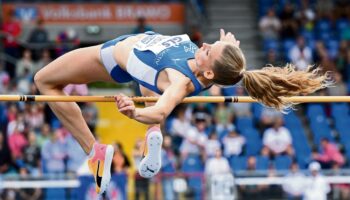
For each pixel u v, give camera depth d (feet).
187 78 51.06
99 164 55.57
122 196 97.66
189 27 155.22
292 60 147.95
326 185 100.89
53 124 124.57
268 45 153.07
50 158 113.50
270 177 99.76
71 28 156.04
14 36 147.95
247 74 51.47
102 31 156.46
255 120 130.82
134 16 157.79
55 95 54.90
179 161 117.08
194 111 125.59
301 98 57.06
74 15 156.35
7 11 154.40
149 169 53.83
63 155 114.01
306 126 136.46
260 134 125.39
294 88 51.96
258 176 99.45
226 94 128.67
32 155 112.78
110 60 54.13
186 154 117.39
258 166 117.08
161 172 102.58
